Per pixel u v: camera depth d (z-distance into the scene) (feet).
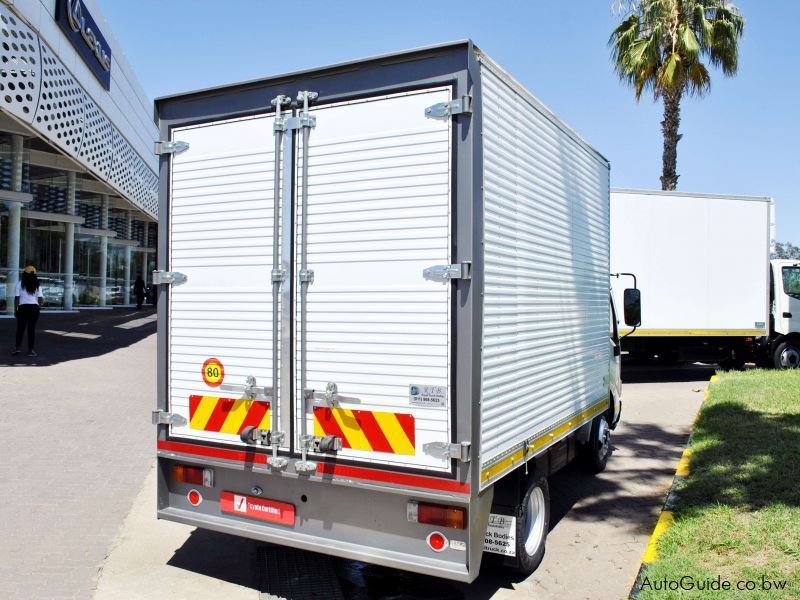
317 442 13.05
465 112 11.76
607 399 23.43
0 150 65.62
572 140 18.25
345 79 12.94
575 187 18.53
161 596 14.05
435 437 12.04
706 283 46.14
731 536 15.43
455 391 11.87
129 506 19.12
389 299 12.45
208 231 14.53
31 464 22.26
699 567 14.08
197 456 14.53
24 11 51.52
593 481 23.36
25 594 13.75
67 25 61.67
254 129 13.98
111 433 26.55
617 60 66.64
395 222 12.41
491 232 12.57
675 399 39.99
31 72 53.67
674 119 64.54
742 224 47.09
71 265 85.97
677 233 45.44
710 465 21.26
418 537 12.49
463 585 15.08
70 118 63.87
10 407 29.81
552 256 16.40
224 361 14.29
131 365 43.45
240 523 14.19
